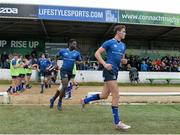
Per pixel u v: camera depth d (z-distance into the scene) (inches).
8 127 296.5
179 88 820.0
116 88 298.0
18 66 589.9
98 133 278.8
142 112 383.9
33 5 860.0
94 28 1008.9
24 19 884.0
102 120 332.5
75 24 953.5
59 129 291.3
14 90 583.2
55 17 871.7
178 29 1026.1
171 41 1199.6
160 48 1195.3
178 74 995.9
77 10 882.8
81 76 922.1
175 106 434.3
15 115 352.5
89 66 976.9
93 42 1139.3
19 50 1080.8
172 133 282.0
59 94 393.4
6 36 1075.3
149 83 954.1
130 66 979.9
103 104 438.0
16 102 458.6
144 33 1096.8
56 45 1099.3
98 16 895.7
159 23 948.6
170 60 1099.9
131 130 291.4
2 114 357.1
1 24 960.3
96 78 932.6
